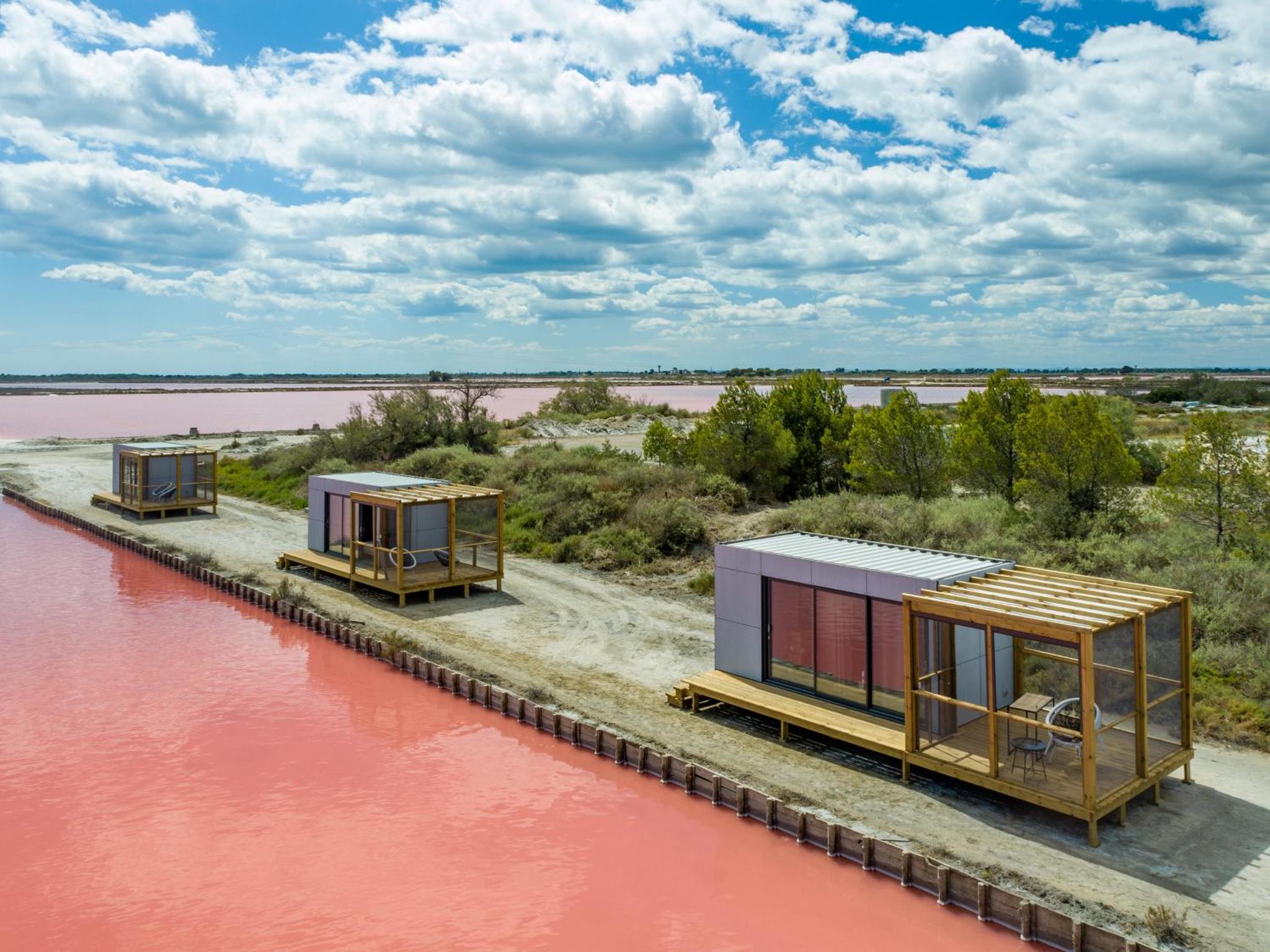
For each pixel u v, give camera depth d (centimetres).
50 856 1059
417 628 1930
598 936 893
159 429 8031
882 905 939
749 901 954
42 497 3988
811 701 1334
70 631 2038
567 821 1142
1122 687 1173
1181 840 1002
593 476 3203
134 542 2941
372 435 4494
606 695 1521
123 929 916
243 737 1425
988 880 934
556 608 2081
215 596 2372
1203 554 1795
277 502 3791
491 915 931
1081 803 985
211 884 998
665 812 1161
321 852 1067
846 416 3375
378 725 1477
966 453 2572
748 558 1428
